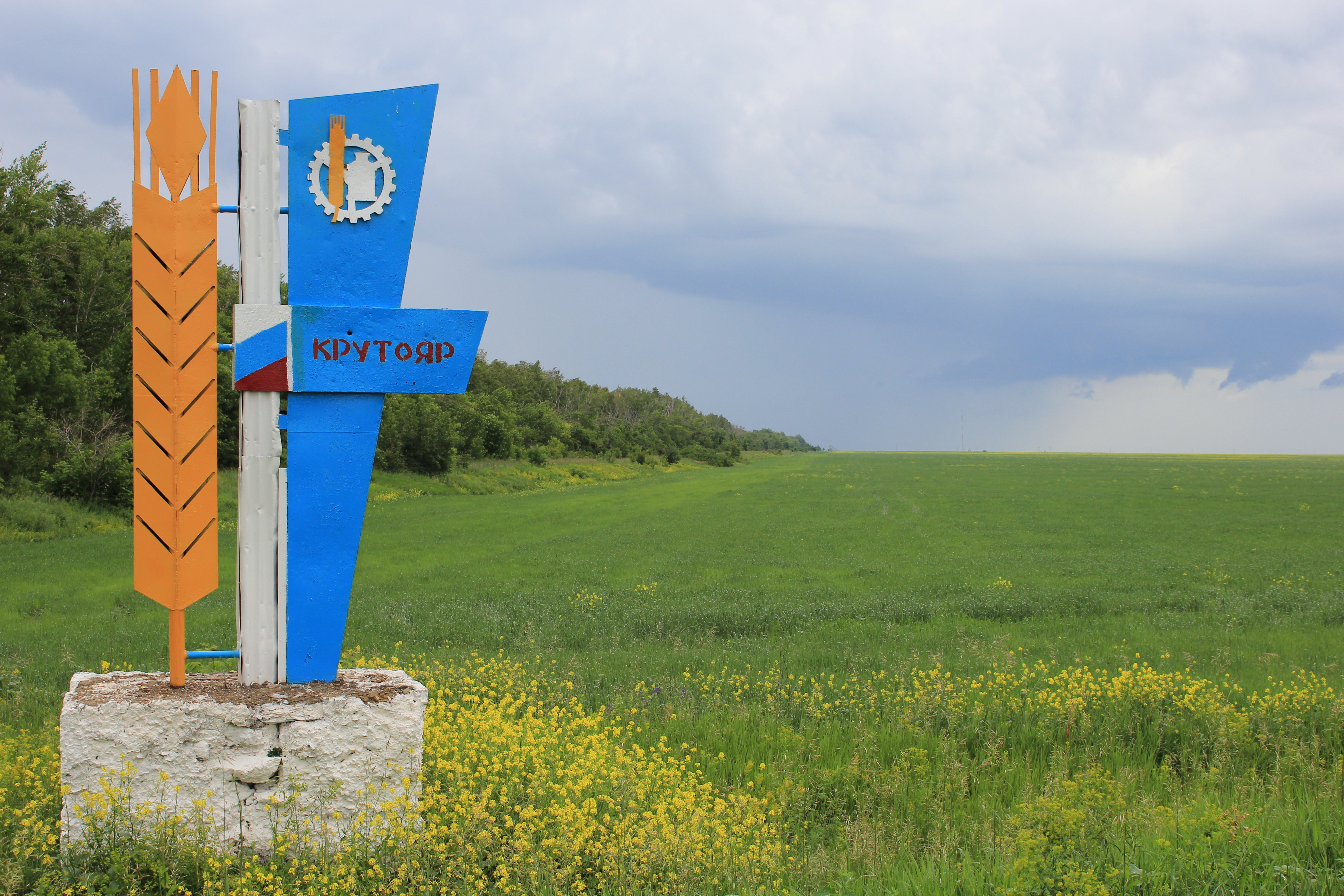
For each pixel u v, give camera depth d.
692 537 28.44
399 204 5.04
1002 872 4.12
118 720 4.39
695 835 4.54
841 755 6.59
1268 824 4.77
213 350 4.74
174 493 4.65
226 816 4.46
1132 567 20.36
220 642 10.85
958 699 7.61
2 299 29.31
